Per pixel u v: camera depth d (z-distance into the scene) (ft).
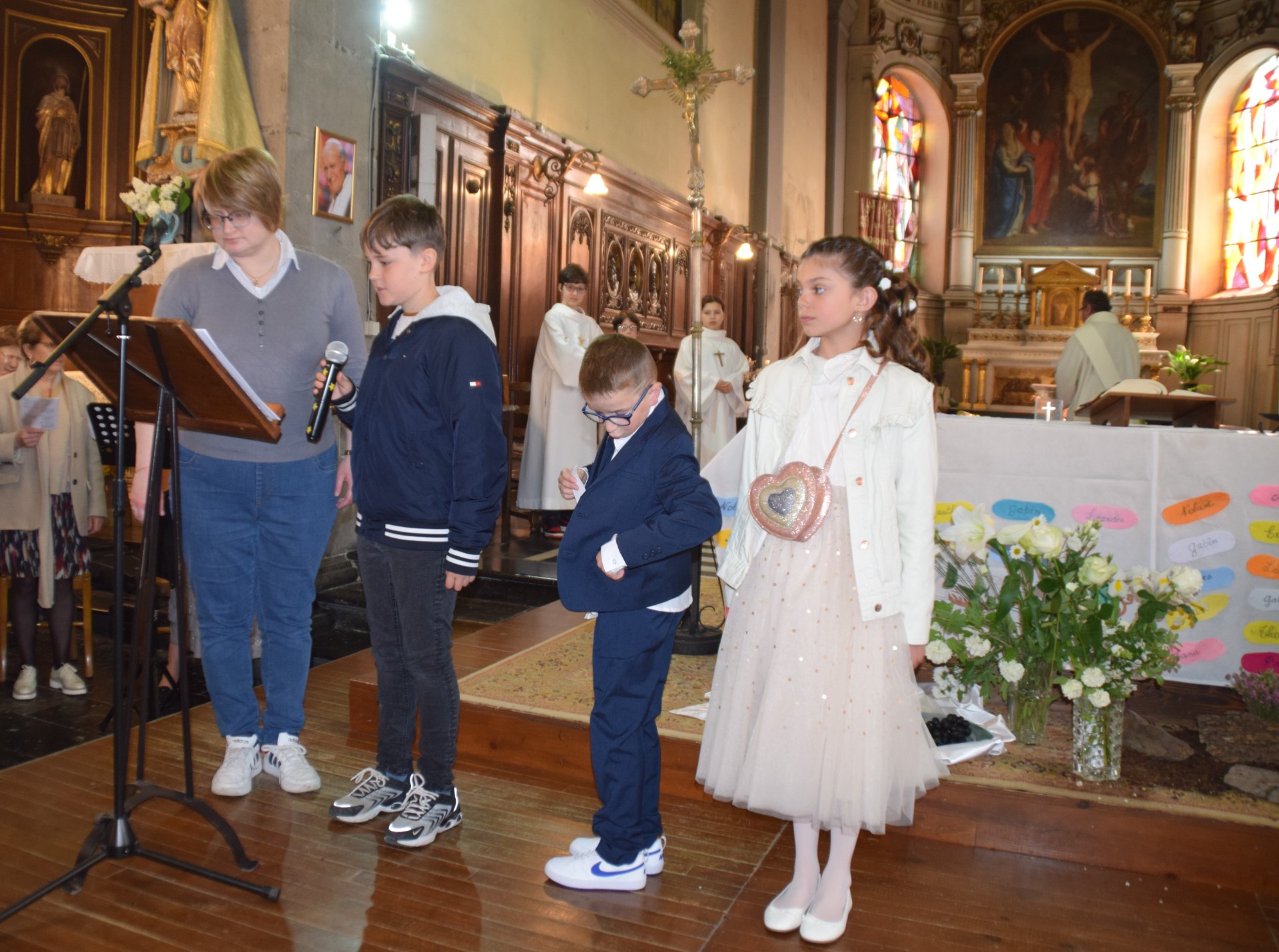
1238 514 9.89
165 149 17.29
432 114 19.81
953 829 8.30
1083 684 8.07
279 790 9.18
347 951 6.66
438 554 8.00
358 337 9.47
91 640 14.10
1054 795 8.04
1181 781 8.30
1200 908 7.34
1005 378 53.42
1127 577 8.82
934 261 59.52
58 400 12.00
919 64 57.47
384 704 8.66
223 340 8.72
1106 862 7.92
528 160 24.12
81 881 7.28
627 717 7.31
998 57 59.36
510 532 21.01
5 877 7.51
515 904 7.29
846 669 6.62
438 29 21.04
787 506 6.64
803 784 6.59
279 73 16.26
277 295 8.86
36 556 12.16
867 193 52.80
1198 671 10.16
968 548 8.55
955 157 59.00
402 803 8.68
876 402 6.72
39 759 9.84
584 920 7.09
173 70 16.85
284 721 9.40
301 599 9.31
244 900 7.27
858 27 54.34
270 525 9.09
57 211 25.96
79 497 12.62
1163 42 56.85
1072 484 10.31
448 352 7.76
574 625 14.17
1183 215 56.59
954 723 9.16
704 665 11.87
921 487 6.67
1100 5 57.52
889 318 6.86
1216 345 55.26
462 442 7.70
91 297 26.58
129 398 8.14
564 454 22.21
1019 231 59.31
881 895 7.45
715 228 36.45
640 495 7.12
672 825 8.66
